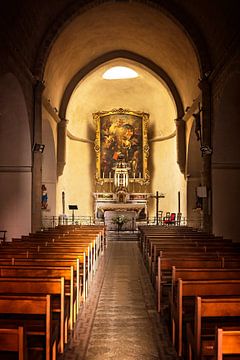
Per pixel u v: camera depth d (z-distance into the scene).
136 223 25.58
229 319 4.82
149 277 10.70
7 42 11.99
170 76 22.14
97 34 19.62
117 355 5.19
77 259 6.64
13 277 4.90
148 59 22.25
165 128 27.03
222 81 14.02
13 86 13.84
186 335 4.88
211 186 15.66
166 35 18.41
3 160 15.79
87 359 5.06
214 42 14.88
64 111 22.11
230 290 4.62
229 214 15.62
